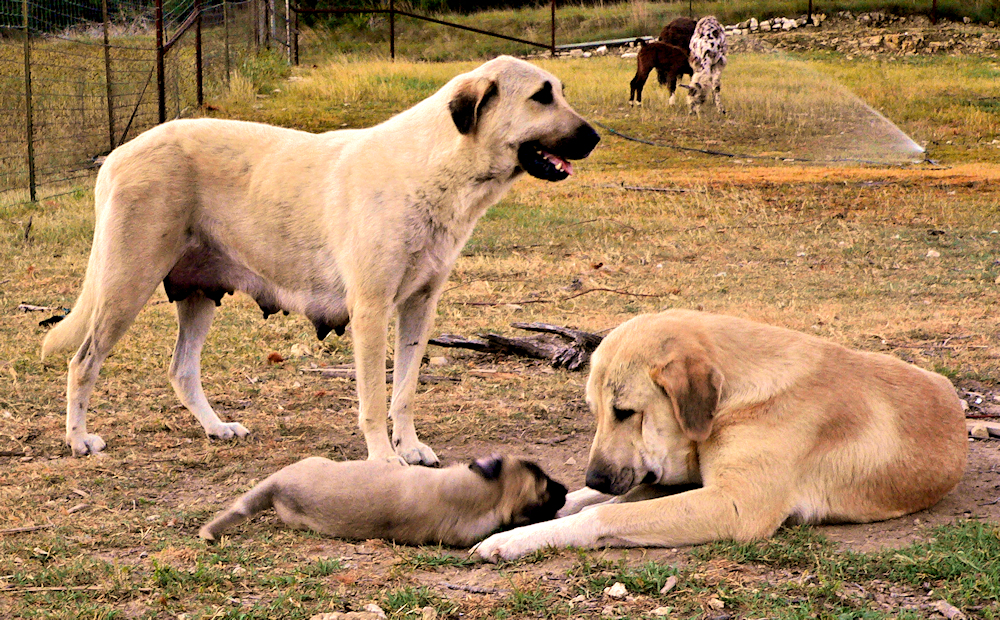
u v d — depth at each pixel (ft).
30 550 16.29
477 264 43.21
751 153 72.23
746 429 16.74
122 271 21.52
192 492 19.70
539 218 53.36
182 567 15.47
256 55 95.96
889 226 50.52
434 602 13.99
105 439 22.77
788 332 18.19
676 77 84.17
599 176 65.67
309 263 21.63
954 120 80.74
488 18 145.79
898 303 35.76
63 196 56.39
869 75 98.27
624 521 16.15
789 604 13.73
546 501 17.81
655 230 50.65
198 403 23.49
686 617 13.53
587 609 13.83
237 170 21.90
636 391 17.08
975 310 34.37
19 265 42.09
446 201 20.84
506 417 24.63
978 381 26.43
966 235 47.98
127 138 69.26
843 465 16.97
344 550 16.40
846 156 71.20
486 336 29.94
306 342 31.71
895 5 131.03
